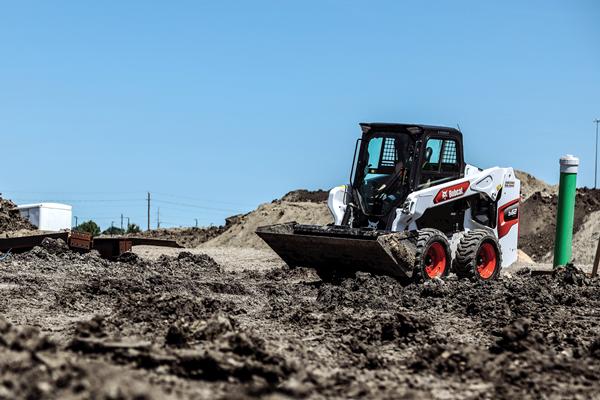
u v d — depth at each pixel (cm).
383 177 1641
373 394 707
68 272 1672
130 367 733
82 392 584
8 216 2956
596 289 1518
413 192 1591
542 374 801
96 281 1403
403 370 817
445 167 1664
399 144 1630
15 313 1136
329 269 1648
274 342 925
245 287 1555
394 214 1594
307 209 4847
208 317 1052
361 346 908
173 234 5509
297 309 1220
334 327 1074
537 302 1374
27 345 702
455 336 1050
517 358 855
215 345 793
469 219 1720
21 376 612
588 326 1127
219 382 707
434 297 1402
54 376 616
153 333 932
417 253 1545
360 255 1543
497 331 1066
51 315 1127
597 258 1766
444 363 815
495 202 1756
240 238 4859
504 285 1518
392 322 1009
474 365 814
